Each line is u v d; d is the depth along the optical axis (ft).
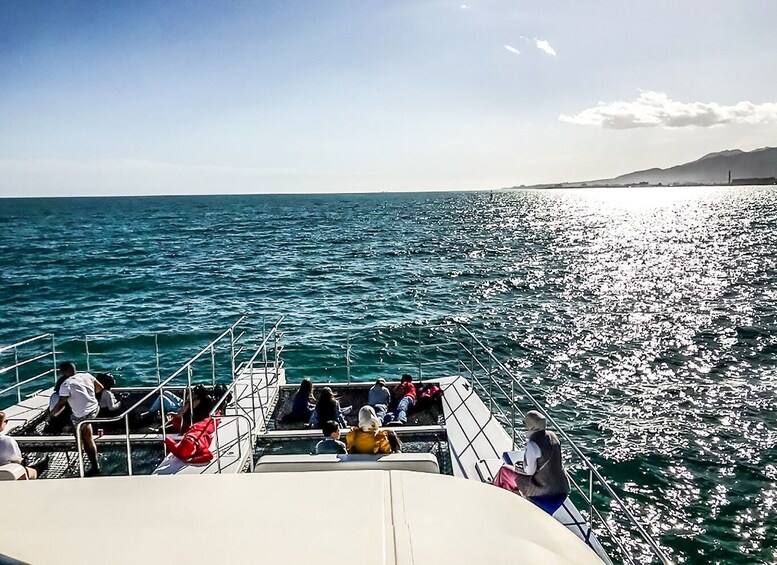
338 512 8.18
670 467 38.34
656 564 29.19
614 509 33.65
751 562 29.22
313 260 158.51
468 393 30.73
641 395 52.16
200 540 7.54
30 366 61.46
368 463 18.21
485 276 127.65
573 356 64.69
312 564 7.10
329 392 27.68
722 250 181.27
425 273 132.36
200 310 91.91
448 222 339.57
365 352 66.13
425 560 7.23
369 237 236.63
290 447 25.22
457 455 23.84
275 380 33.27
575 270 136.77
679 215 404.16
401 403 29.30
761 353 65.41
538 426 18.81
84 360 63.62
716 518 32.71
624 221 343.87
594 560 8.04
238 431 24.02
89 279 126.11
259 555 7.26
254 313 88.69
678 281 119.96
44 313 90.68
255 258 164.76
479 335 73.87
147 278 126.93
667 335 73.67
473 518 8.20
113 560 7.20
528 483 18.52
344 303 96.94
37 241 230.27
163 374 58.23
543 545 7.88
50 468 23.21
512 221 347.97
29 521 7.97
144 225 335.06
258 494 8.63
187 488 8.79
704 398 51.24
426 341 70.74
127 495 8.61
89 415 26.37
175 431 26.27
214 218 408.46
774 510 33.40
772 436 43.04
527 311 89.81
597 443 42.01
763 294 103.96
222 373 58.23
